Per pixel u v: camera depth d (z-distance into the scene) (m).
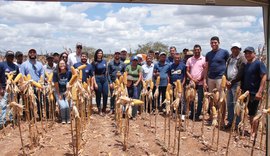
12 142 6.48
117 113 7.22
